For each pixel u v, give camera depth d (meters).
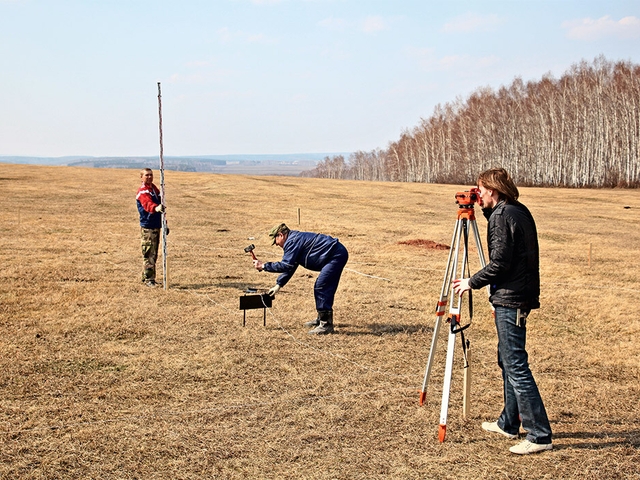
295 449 4.72
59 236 17.03
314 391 5.97
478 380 6.39
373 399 5.79
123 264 13.12
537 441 4.62
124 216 23.06
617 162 61.62
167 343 7.48
